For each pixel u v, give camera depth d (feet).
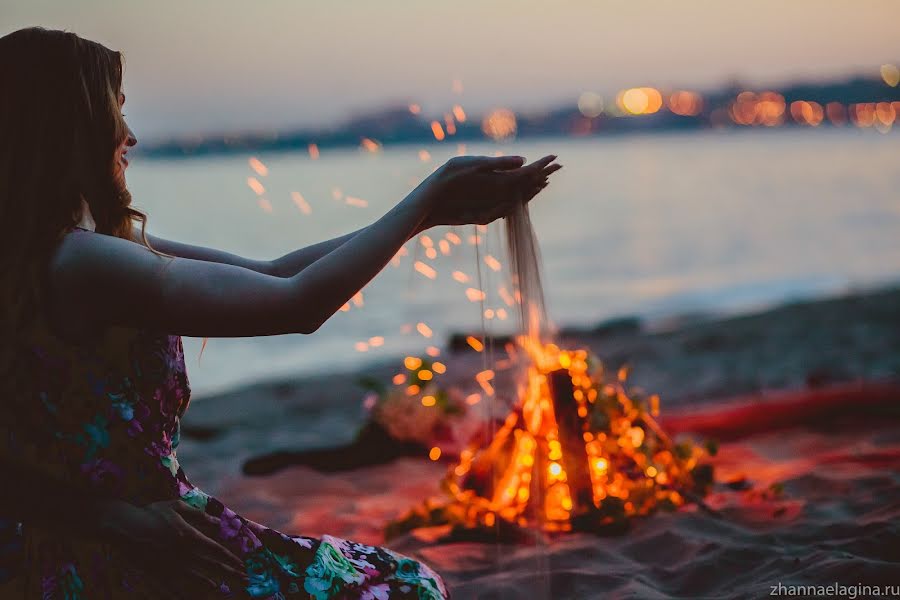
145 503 5.55
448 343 37.76
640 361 31.04
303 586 5.83
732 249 83.05
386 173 247.70
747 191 154.81
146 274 5.12
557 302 59.31
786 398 19.38
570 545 10.50
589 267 75.41
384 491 15.08
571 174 230.68
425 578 6.35
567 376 11.19
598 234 99.50
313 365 39.40
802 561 9.12
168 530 5.49
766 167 228.63
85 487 5.44
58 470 5.45
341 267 5.33
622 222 112.06
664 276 69.31
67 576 5.71
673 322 48.60
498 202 6.27
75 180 5.33
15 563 5.67
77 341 5.28
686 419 18.76
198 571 5.61
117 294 5.14
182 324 5.21
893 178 168.96
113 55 5.61
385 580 6.23
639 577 9.42
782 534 10.23
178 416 5.86
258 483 16.15
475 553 10.70
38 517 5.40
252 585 5.73
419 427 16.97
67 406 5.36
